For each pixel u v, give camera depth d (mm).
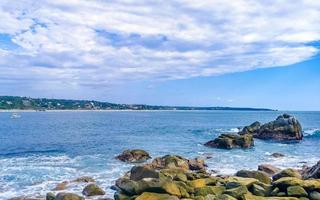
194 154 54062
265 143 68812
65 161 46500
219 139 61844
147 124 134500
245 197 24328
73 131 98000
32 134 87938
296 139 73750
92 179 34625
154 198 24406
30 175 37250
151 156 51500
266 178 30359
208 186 27188
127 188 26125
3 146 63500
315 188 25422
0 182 34062
